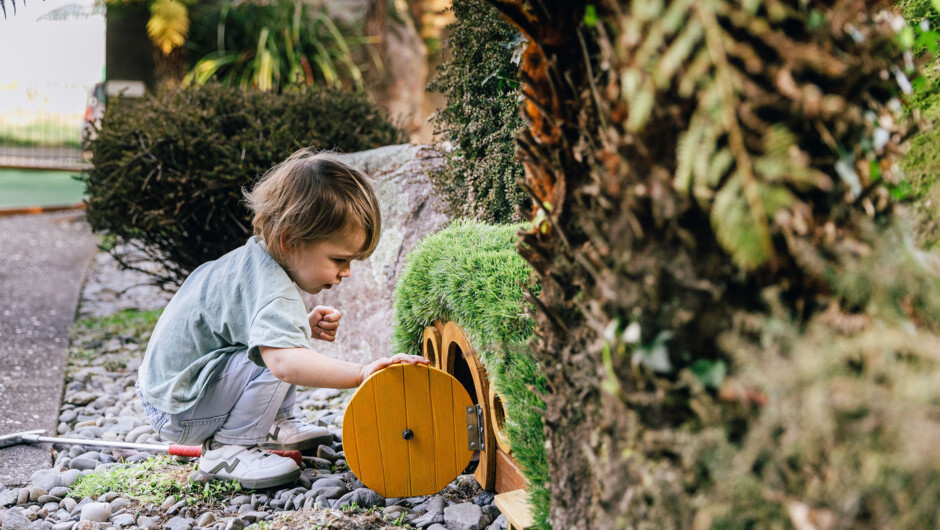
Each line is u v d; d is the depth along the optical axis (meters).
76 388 2.87
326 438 2.14
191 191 3.66
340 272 1.91
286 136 3.74
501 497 1.45
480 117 2.54
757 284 0.73
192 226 3.81
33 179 10.41
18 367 3.07
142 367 1.99
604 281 0.83
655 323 0.77
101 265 5.57
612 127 0.79
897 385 0.64
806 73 0.71
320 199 1.80
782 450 0.67
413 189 3.02
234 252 1.99
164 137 3.62
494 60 2.46
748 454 0.68
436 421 1.76
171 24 5.77
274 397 1.92
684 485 0.75
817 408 0.64
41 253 5.75
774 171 0.68
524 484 1.56
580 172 0.94
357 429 1.70
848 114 0.72
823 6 0.72
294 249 1.84
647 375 0.78
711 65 0.70
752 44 0.69
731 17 0.69
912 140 1.06
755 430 0.68
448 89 2.76
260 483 1.84
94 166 4.07
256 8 7.86
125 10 6.57
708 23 0.68
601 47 0.82
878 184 0.75
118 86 7.61
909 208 0.86
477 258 1.79
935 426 0.60
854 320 0.69
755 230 0.69
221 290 1.87
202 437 1.94
